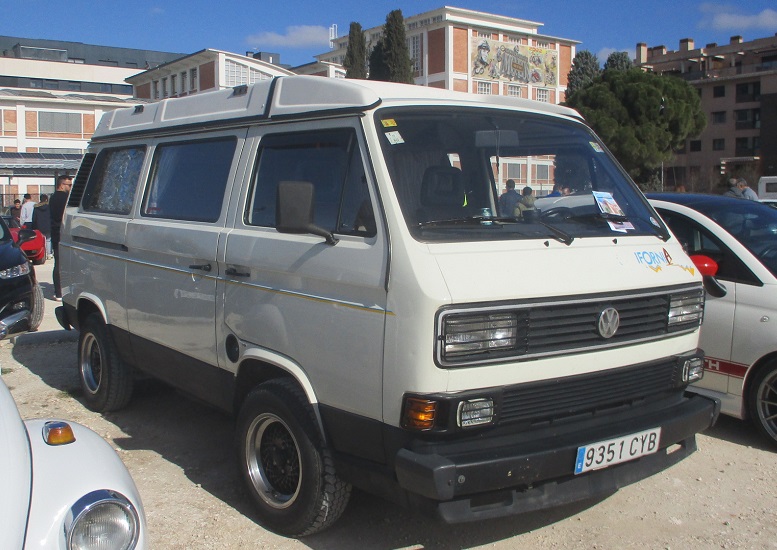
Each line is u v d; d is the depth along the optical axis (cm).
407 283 334
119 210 585
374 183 364
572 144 454
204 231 464
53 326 970
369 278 350
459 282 333
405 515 442
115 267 575
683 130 3994
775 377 540
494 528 429
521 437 352
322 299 375
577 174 445
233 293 439
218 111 490
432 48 5712
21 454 277
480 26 5750
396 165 368
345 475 378
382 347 344
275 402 403
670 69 7100
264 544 407
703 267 564
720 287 564
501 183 409
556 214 412
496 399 338
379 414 349
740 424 605
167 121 547
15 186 4244
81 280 636
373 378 349
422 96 408
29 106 5303
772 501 466
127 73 8775
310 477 387
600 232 411
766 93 6100
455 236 357
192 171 504
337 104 396
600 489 368
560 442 351
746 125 6256
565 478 360
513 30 5934
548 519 441
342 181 383
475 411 332
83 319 657
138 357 560
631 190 460
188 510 449
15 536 242
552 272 359
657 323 398
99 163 641
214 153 485
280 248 401
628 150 3828
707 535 423
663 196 668
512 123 432
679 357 408
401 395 336
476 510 339
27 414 624
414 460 327
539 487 354
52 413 628
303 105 418
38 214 1622
